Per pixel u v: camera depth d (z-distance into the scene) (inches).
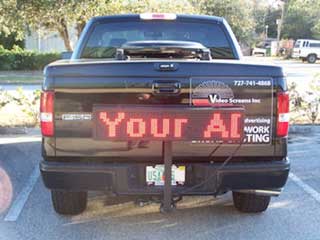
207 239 176.2
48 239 175.5
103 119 148.6
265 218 197.9
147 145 160.1
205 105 158.9
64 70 159.2
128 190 160.6
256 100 160.7
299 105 414.0
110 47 227.0
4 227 186.1
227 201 218.1
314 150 323.9
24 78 920.3
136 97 158.7
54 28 863.1
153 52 190.4
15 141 339.3
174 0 844.6
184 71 157.8
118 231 183.2
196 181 163.0
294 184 246.4
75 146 161.8
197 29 230.2
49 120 161.0
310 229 186.9
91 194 224.8
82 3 744.3
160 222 192.4
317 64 1585.9
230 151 162.6
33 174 257.3
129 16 228.5
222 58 227.3
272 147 164.1
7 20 794.8
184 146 160.4
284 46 2278.5
